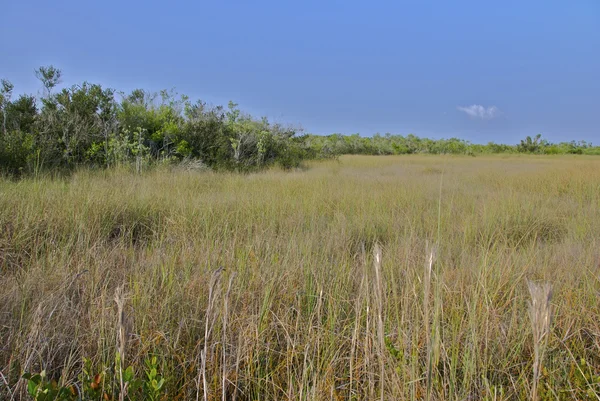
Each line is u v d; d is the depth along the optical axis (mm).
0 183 6914
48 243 4285
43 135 11250
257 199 6797
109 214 5508
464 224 5539
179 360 2457
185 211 5852
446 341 2656
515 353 2596
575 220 6172
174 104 15469
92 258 3902
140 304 2809
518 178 11891
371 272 3473
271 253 4031
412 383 2096
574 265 3889
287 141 18453
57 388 1980
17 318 2740
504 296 3225
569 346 2750
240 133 15812
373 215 6383
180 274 3529
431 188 9562
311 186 9039
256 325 2629
